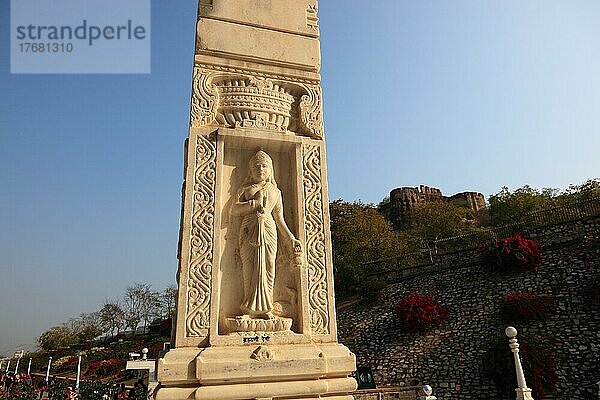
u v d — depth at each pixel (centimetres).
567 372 1598
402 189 5631
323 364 420
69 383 2831
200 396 375
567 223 2208
